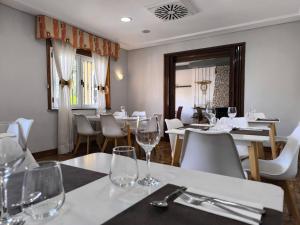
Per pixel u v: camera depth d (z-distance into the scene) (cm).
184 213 52
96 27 430
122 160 71
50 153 398
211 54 504
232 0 322
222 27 436
